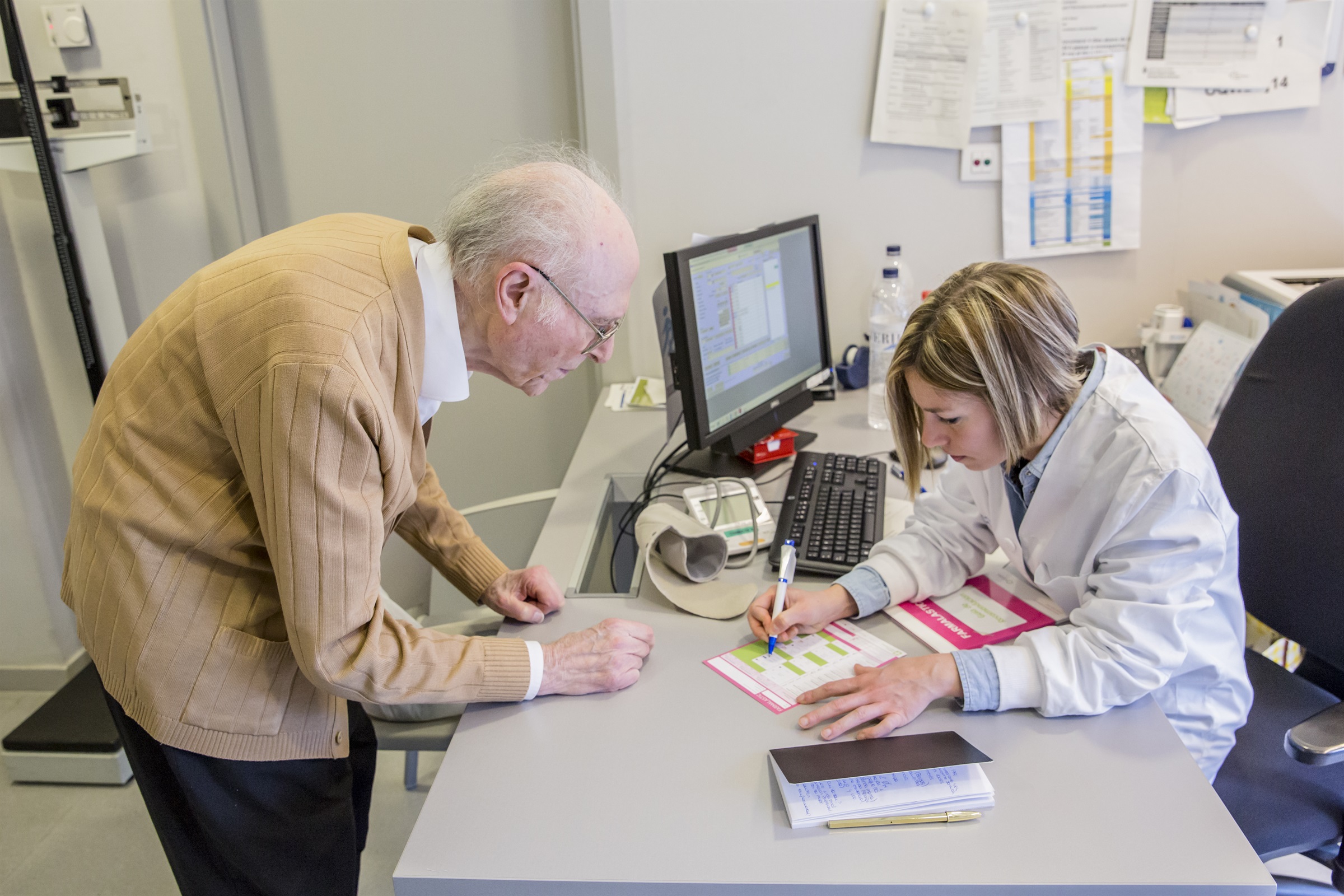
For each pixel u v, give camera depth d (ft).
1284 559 4.14
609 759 3.06
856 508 4.71
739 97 6.39
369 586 3.02
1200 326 6.07
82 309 6.34
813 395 6.32
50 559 7.28
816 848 2.67
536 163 3.24
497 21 6.63
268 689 3.33
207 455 3.08
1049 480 3.52
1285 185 6.48
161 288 7.29
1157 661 3.18
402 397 3.07
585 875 2.60
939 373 3.26
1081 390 3.45
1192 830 2.68
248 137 7.02
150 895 5.62
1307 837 3.56
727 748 3.10
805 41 6.23
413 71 6.79
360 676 3.04
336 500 2.82
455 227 3.09
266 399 2.76
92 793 6.48
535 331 3.17
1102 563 3.43
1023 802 2.81
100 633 3.29
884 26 6.11
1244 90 6.23
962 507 4.19
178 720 3.26
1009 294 3.22
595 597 4.15
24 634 7.38
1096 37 6.15
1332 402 3.97
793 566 3.92
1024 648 3.28
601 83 6.31
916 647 3.67
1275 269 6.72
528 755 3.10
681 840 2.71
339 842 3.79
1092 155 6.42
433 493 4.26
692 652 3.67
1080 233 6.60
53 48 6.59
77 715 6.79
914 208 6.62
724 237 5.14
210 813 3.47
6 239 6.73
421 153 7.00
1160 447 3.23
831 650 3.66
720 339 5.15
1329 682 4.32
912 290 6.84
